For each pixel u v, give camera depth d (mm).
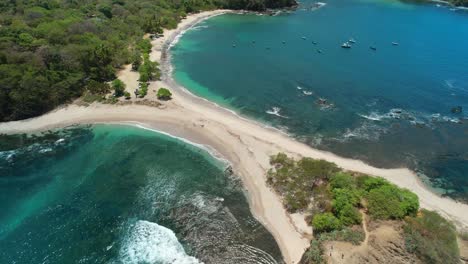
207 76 110062
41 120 85750
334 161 72812
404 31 154250
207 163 72500
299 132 82938
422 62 121875
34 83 85875
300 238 55688
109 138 80062
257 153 74625
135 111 89250
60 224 58438
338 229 54312
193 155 74812
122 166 71562
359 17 175000
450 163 73812
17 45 97688
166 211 60938
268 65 118875
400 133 83312
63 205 62281
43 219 59438
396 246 49844
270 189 65125
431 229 52781
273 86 104125
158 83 103500
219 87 103250
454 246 50094
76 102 92500
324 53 129375
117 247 54438
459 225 58031
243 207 61875
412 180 68812
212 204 62406
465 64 120500
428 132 83812
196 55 126500
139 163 72312
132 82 103000
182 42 139000
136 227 57812
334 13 181625
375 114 90688
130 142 78750
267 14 177750
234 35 147875
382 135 82500
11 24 116375
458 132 84000
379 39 144000
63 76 93688
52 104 89500
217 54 128000
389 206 55906
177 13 166125
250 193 64750
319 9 188625
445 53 130125
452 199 64438
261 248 54469
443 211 61312
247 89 102250
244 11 181625
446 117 90000
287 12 181750
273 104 94500
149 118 86938
